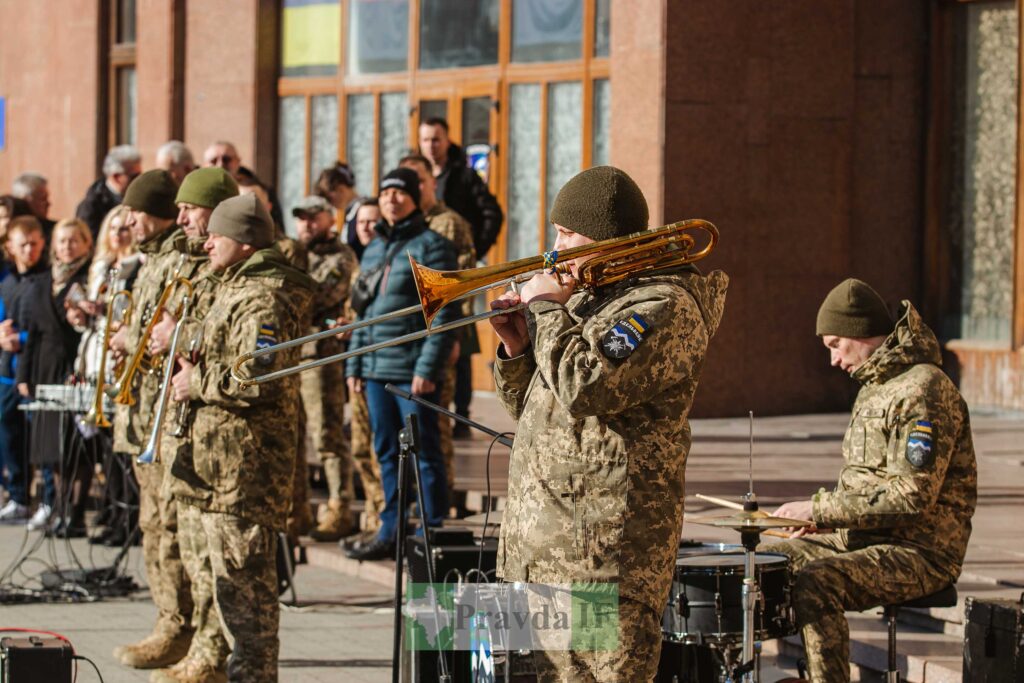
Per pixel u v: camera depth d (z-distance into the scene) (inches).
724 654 287.6
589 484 221.5
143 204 370.9
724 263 655.1
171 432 323.6
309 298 328.2
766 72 658.8
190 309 330.3
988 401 663.8
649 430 221.5
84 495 532.1
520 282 233.0
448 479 472.4
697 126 648.4
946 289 685.9
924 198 685.9
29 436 547.8
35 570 471.8
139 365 358.3
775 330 666.8
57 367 538.3
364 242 497.7
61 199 966.4
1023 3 647.1
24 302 540.4
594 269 225.0
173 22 848.3
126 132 935.0
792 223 666.8
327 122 812.0
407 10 777.6
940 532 309.4
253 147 824.9
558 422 224.8
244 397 311.9
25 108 997.8
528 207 729.6
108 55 936.9
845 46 672.4
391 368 426.3
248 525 317.1
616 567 219.8
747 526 276.2
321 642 386.0
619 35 661.3
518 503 228.7
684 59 645.3
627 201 228.1
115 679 348.2
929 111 683.4
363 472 483.8
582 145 708.0
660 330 216.5
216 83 837.2
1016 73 655.8
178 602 359.9
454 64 759.7
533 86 727.1
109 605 428.5
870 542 313.7
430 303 233.6
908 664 328.5
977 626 283.0
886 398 309.9
